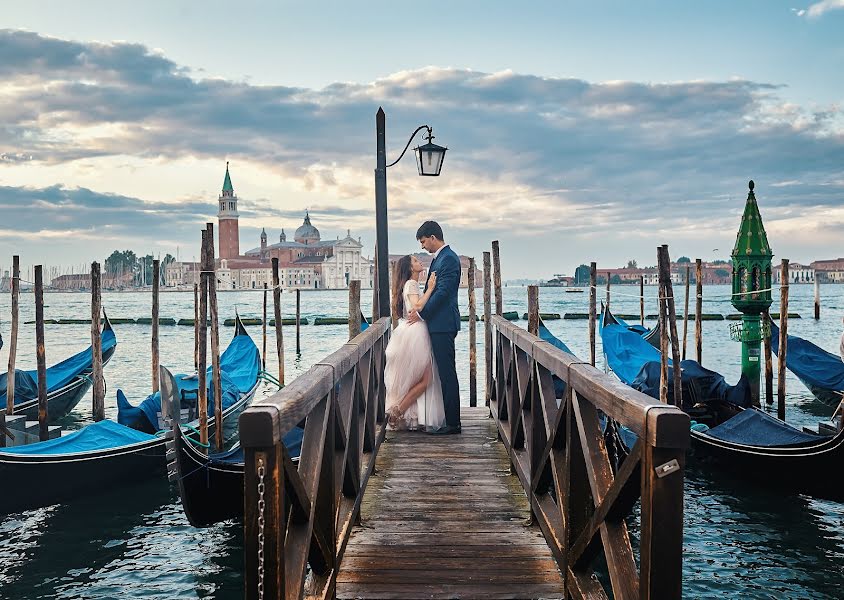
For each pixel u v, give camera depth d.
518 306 85.62
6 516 9.73
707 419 12.91
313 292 197.38
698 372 13.65
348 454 4.25
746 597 7.25
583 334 45.03
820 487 9.55
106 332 19.83
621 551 2.62
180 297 165.88
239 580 7.84
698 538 8.77
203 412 11.08
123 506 10.19
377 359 6.63
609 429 8.47
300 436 9.14
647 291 150.38
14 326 13.49
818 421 15.56
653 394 13.03
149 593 7.53
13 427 12.73
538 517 4.32
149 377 24.91
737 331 15.26
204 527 9.30
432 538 4.61
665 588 2.14
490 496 5.47
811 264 179.25
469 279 15.10
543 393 4.20
